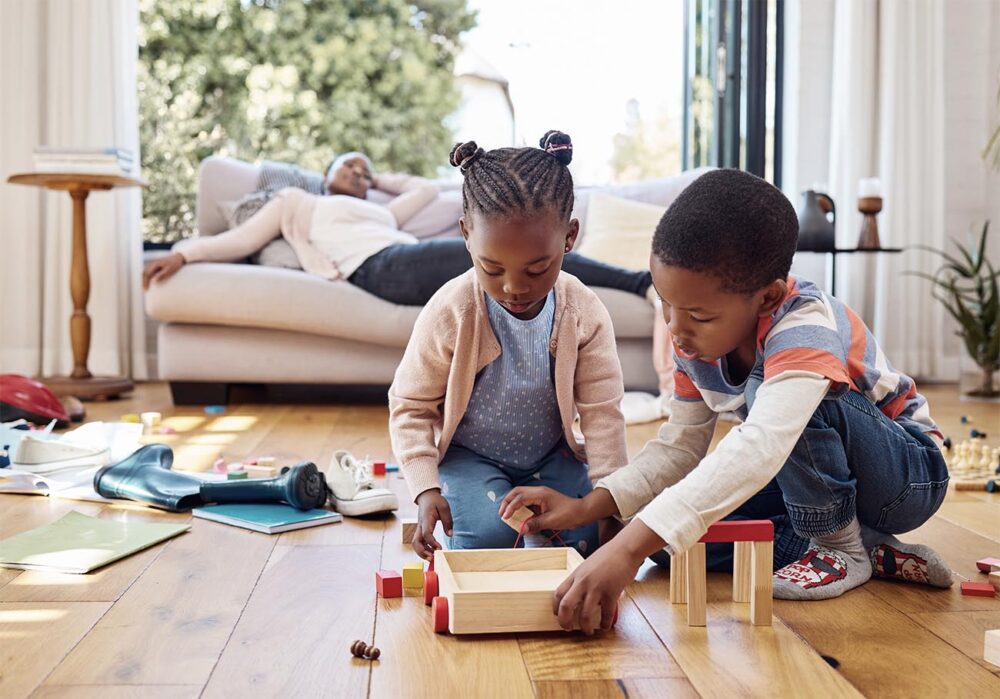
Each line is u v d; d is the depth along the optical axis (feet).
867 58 14.82
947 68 15.21
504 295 4.18
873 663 3.58
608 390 4.99
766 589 3.95
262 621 3.99
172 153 15.31
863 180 13.73
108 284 13.46
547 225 4.01
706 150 15.92
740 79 15.78
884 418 4.33
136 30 13.69
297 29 15.60
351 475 5.93
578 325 4.92
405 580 4.41
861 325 4.39
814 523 4.32
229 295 10.57
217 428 9.40
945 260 14.92
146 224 15.26
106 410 10.71
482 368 4.86
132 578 4.55
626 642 3.77
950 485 6.92
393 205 12.78
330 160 15.94
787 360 3.74
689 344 3.81
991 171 15.07
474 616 3.80
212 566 4.76
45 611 4.08
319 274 11.04
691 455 4.55
